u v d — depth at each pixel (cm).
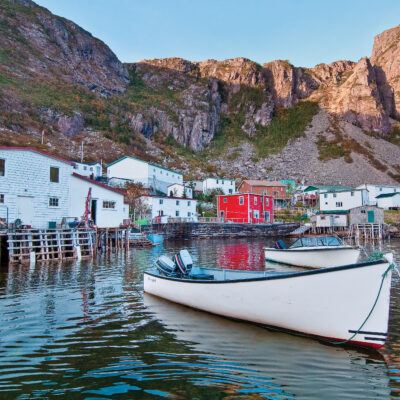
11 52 11531
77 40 15550
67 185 2758
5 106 8388
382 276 670
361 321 695
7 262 2173
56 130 9156
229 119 17750
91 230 2588
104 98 13200
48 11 15388
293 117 18000
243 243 4097
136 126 12875
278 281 798
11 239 2161
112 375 599
